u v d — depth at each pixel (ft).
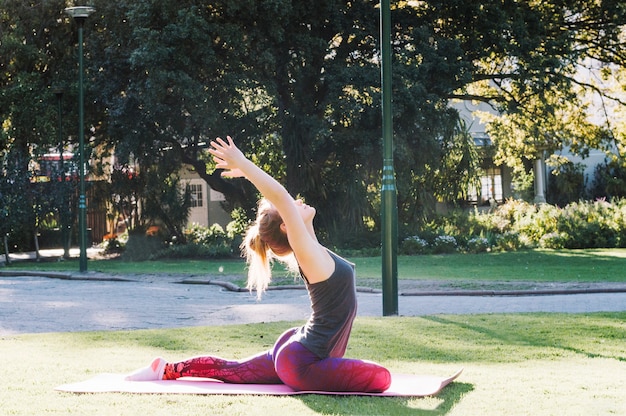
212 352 28.27
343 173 103.65
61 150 100.68
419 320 36.76
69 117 105.09
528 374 22.57
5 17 106.22
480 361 25.72
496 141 126.31
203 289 63.16
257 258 19.94
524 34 98.78
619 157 126.82
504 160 134.92
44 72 109.60
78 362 25.43
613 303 46.11
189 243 107.14
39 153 103.24
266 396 18.94
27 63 106.63
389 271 40.75
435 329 33.60
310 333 19.36
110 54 99.71
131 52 96.17
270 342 30.76
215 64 94.84
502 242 104.94
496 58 107.86
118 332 34.14
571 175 142.61
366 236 106.32
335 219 105.70
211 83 95.91
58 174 100.42
